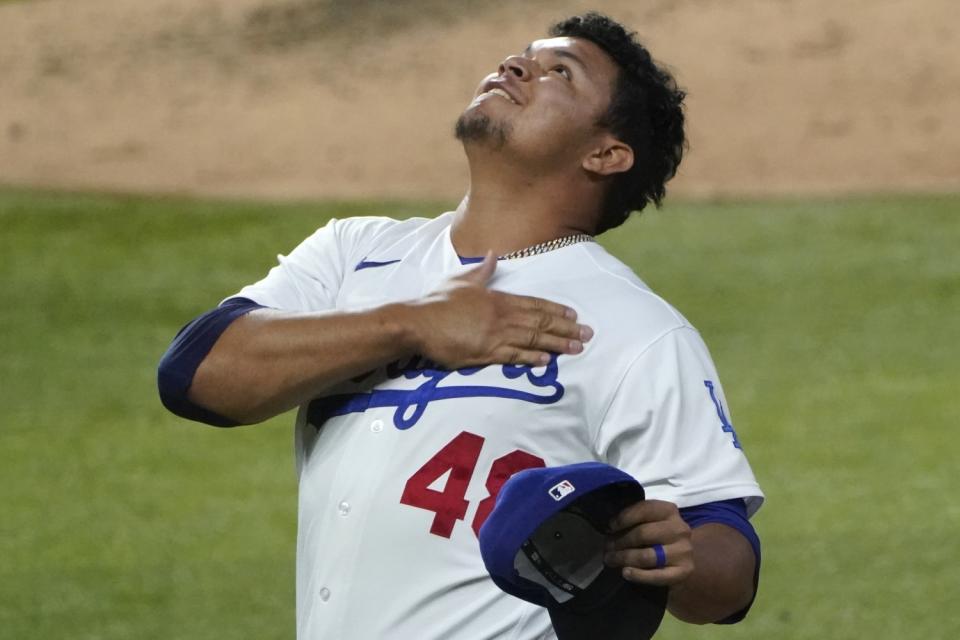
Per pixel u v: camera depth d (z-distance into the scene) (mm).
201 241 41719
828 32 60812
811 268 37750
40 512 23500
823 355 31453
